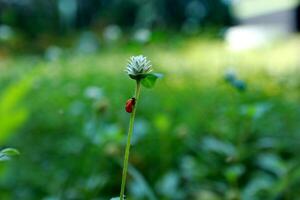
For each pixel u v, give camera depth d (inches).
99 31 111.3
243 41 82.5
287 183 19.3
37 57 90.2
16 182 23.3
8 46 98.5
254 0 156.3
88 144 24.9
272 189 19.4
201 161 23.9
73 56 77.1
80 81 46.7
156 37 43.0
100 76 49.8
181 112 33.9
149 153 25.0
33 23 127.2
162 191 20.6
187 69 52.9
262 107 19.6
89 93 23.5
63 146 27.2
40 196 22.2
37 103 36.6
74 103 33.7
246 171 22.8
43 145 28.0
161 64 52.2
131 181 23.1
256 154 24.0
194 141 26.5
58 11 132.8
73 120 31.3
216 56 63.6
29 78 20.6
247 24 152.4
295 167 20.6
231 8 140.0
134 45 41.0
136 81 9.8
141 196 19.2
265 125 29.4
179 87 41.8
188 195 21.0
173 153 25.3
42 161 26.2
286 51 75.0
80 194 20.8
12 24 119.6
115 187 23.0
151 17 144.4
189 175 22.2
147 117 32.3
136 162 24.0
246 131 24.5
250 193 19.5
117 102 33.3
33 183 23.1
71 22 139.8
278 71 52.4
